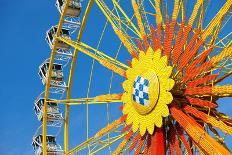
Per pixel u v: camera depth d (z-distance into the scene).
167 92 20.53
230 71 20.89
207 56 20.61
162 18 21.98
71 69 28.16
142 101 21.25
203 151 19.62
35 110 30.47
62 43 28.88
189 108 20.30
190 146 20.69
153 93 20.94
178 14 21.39
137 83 21.58
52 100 28.53
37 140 30.47
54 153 29.75
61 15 27.94
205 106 19.81
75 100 26.33
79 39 26.88
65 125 27.70
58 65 29.83
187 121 19.88
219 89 19.58
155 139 20.77
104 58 24.58
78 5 29.83
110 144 23.94
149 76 21.28
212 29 20.53
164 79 20.78
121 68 23.22
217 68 20.42
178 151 20.39
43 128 28.52
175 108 20.41
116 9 24.83
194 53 20.39
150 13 22.91
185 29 20.92
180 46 20.84
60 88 28.34
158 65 21.17
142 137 21.44
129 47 22.86
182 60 20.66
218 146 18.89
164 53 21.19
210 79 19.70
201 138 19.31
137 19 22.94
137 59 22.16
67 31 29.56
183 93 20.59
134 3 23.23
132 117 21.83
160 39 21.55
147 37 22.28
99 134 23.84
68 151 26.33
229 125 20.23
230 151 20.27
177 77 20.83
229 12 21.14
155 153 20.56
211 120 19.67
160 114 20.62
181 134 20.50
